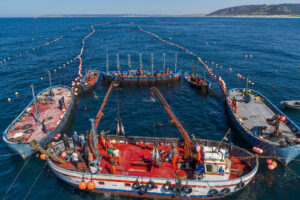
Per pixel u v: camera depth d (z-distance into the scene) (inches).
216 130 1413.6
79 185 844.6
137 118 1568.7
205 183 805.2
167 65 3021.7
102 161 947.3
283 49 4040.4
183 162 935.0
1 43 4761.3
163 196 860.6
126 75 2314.2
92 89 2085.4
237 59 3324.3
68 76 2527.1
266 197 895.7
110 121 1523.1
